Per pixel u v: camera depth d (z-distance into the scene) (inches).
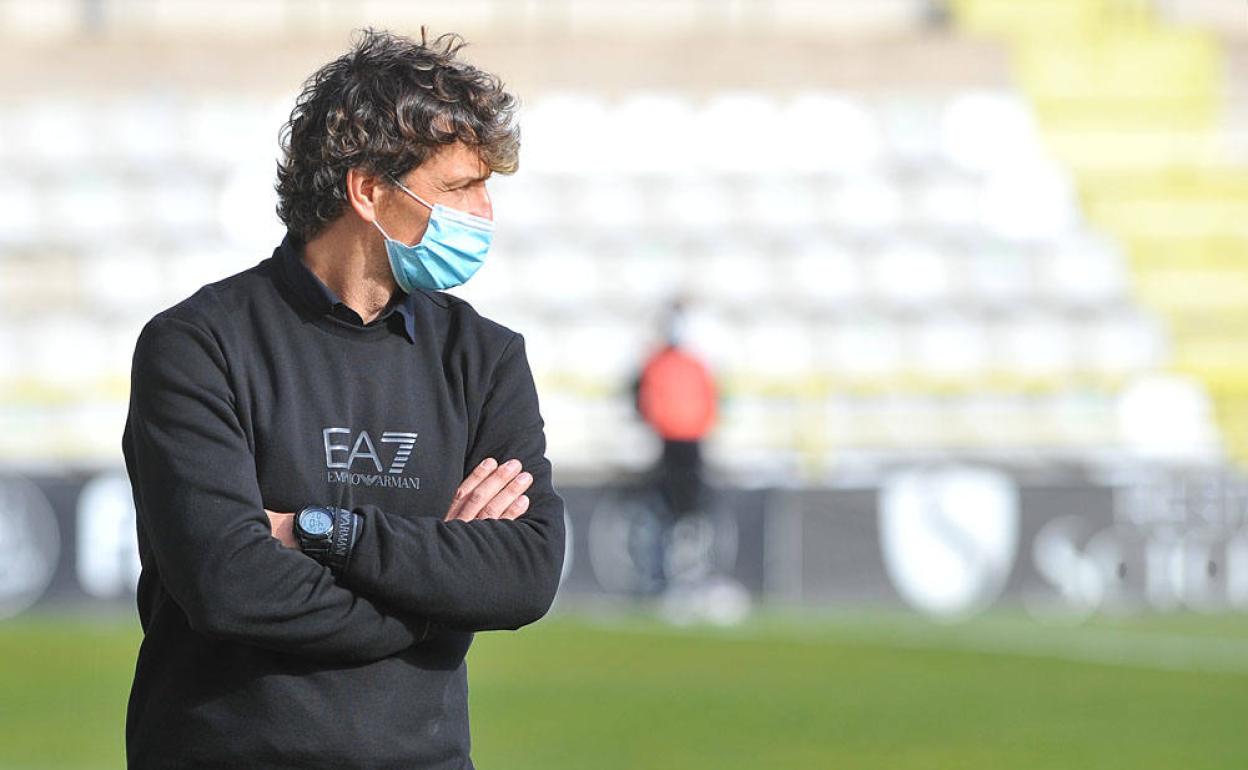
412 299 385.7
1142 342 2442.2
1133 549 1964.8
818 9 2854.3
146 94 2694.4
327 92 376.2
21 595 1793.8
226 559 353.7
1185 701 1245.7
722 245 2507.4
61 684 1280.8
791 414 2283.5
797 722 1139.9
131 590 1815.9
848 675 1357.0
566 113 2650.1
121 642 1518.2
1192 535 1967.3
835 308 2437.3
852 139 2669.8
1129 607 1952.5
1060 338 2433.6
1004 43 2753.4
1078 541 1964.8
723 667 1392.7
